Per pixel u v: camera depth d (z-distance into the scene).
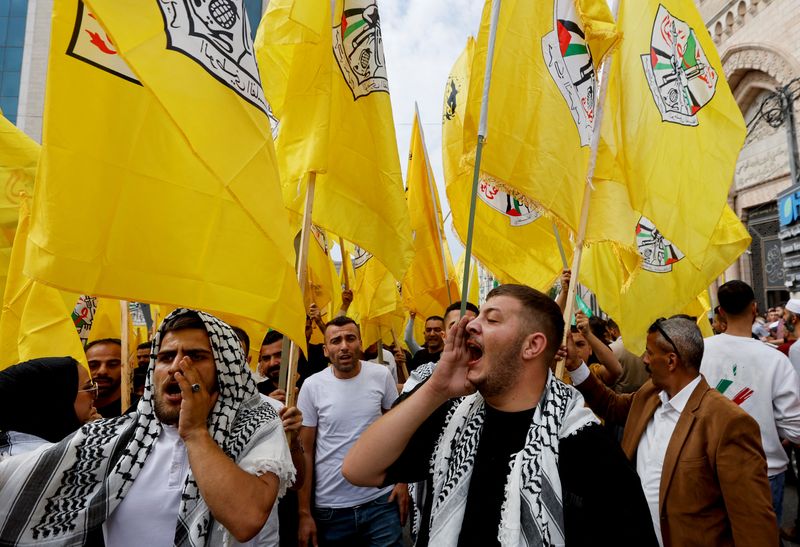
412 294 5.45
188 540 1.62
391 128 3.05
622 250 3.29
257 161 2.01
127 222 1.88
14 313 3.06
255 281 2.03
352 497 3.29
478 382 1.50
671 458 2.29
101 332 4.25
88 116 1.83
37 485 1.67
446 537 1.37
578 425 1.40
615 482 1.32
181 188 1.97
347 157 2.88
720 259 4.29
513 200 3.98
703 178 3.21
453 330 1.55
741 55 13.07
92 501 1.66
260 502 1.63
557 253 3.96
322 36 2.68
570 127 2.81
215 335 1.86
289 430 2.32
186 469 1.74
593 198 3.03
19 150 3.55
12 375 1.95
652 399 2.58
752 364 3.05
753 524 2.01
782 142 12.32
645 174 3.01
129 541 1.66
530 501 1.29
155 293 1.88
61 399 2.02
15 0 27.03
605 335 5.77
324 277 4.68
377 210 2.93
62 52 1.79
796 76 11.35
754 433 2.12
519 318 1.50
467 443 1.50
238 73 2.01
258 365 3.83
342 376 3.47
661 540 2.30
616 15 3.04
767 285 13.23
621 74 3.12
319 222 2.76
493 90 2.72
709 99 3.33
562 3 2.87
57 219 1.76
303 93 2.69
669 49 3.23
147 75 1.71
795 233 10.77
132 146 1.91
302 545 3.09
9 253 3.43
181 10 1.85
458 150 4.24
